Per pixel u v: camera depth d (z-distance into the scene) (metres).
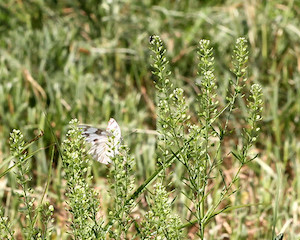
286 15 12.73
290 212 8.41
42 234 5.20
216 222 8.30
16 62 11.73
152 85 11.52
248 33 12.47
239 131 10.03
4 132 10.23
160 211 4.88
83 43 12.50
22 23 13.63
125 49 12.20
